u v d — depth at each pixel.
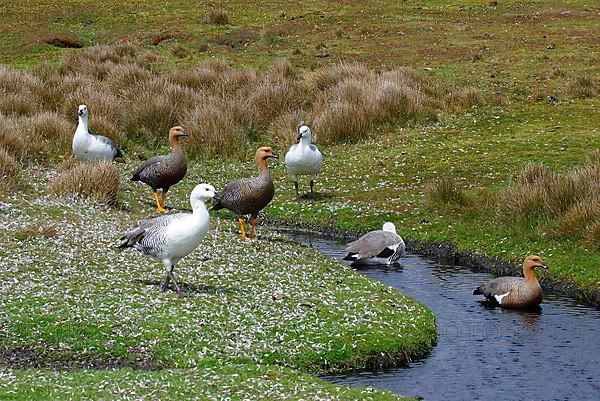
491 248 17.58
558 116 26.27
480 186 20.92
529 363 12.80
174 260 13.64
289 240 18.09
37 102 26.94
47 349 12.08
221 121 24.80
